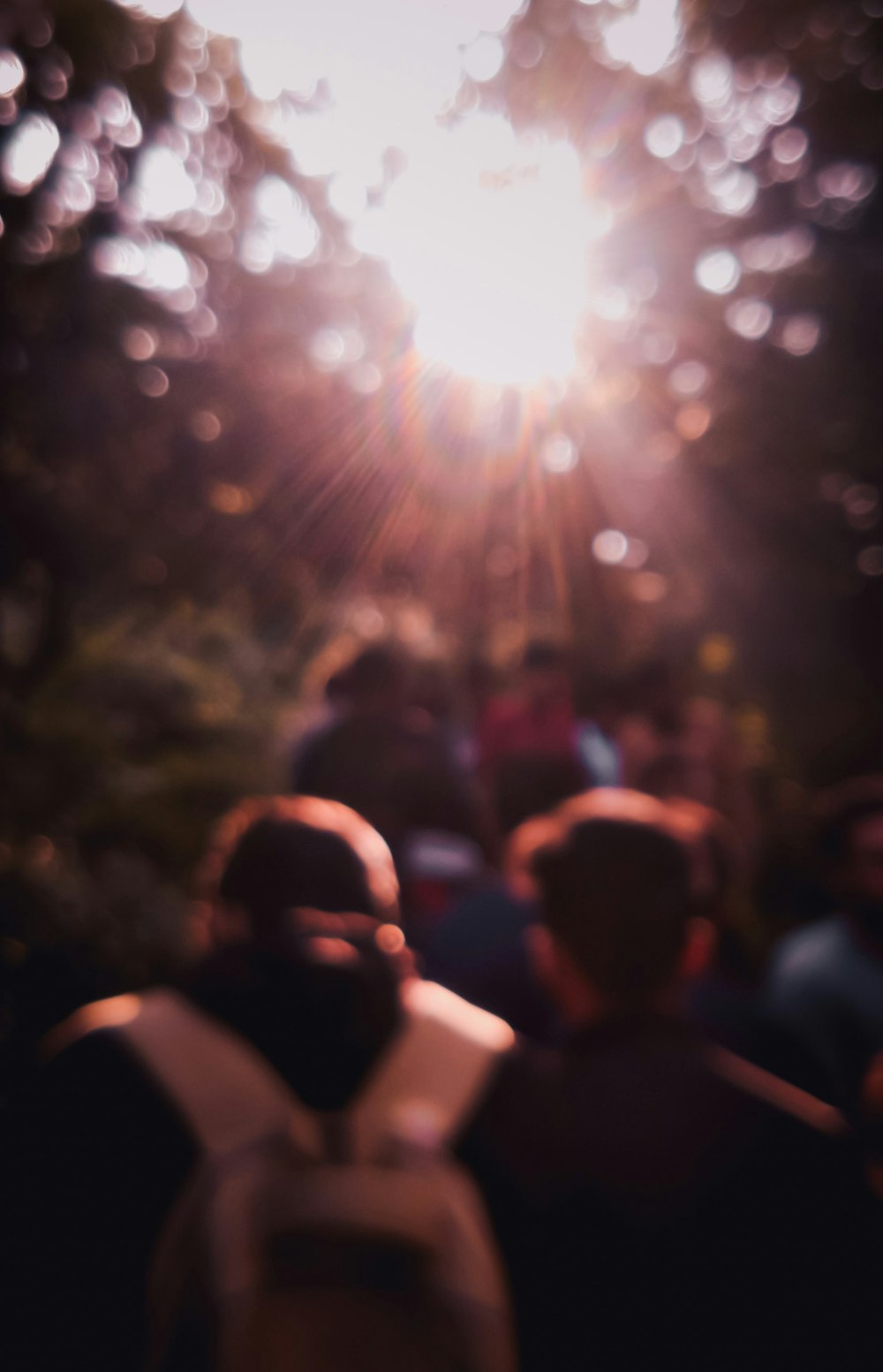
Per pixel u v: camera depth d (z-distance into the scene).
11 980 4.86
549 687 6.06
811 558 12.23
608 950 1.67
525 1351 1.49
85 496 7.65
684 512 12.32
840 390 12.21
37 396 7.30
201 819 6.27
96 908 5.20
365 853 1.79
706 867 2.57
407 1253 1.41
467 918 2.70
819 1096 2.34
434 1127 1.52
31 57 7.20
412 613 9.26
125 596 8.25
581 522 11.91
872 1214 1.56
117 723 6.59
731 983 2.49
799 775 10.15
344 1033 1.57
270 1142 1.47
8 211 7.30
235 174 9.23
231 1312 1.35
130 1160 1.47
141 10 7.47
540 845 1.77
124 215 7.84
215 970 1.63
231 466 9.68
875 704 11.65
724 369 12.66
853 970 3.07
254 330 9.89
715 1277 1.50
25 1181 1.48
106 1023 1.59
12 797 5.70
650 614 11.66
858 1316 1.50
